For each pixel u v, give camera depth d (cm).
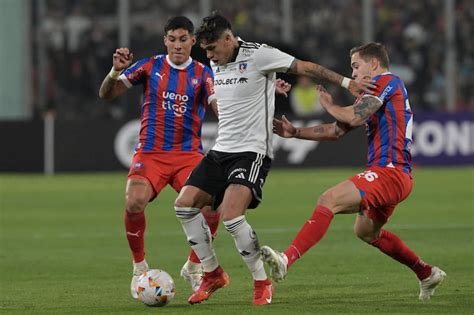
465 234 4128
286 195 6053
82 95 9706
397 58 9994
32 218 4953
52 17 9806
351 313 2297
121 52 2705
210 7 10075
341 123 2481
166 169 2897
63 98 9656
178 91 2905
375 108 2397
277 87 2570
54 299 2631
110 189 6506
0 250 3788
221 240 4022
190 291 2772
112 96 2900
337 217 4878
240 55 2461
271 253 2231
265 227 4491
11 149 7588
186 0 10194
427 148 8244
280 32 10019
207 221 2819
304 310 2347
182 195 2509
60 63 9694
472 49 9969
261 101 2469
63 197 6016
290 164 7938
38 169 7588
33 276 3116
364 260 3366
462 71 9925
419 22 10131
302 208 5322
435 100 9919
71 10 9875
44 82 9075
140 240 2773
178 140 2909
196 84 2916
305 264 3278
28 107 8538
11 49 8188
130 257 3575
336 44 10050
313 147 7975
